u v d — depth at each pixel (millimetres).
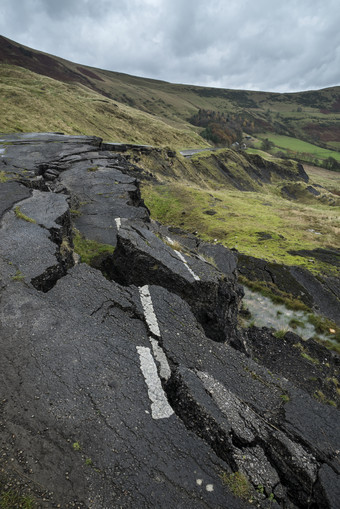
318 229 28422
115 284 6359
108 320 5461
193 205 32781
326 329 13883
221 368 4980
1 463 3223
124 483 3197
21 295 5645
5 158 20141
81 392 4090
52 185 15930
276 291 16891
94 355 4676
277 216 32594
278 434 4008
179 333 5477
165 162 51094
